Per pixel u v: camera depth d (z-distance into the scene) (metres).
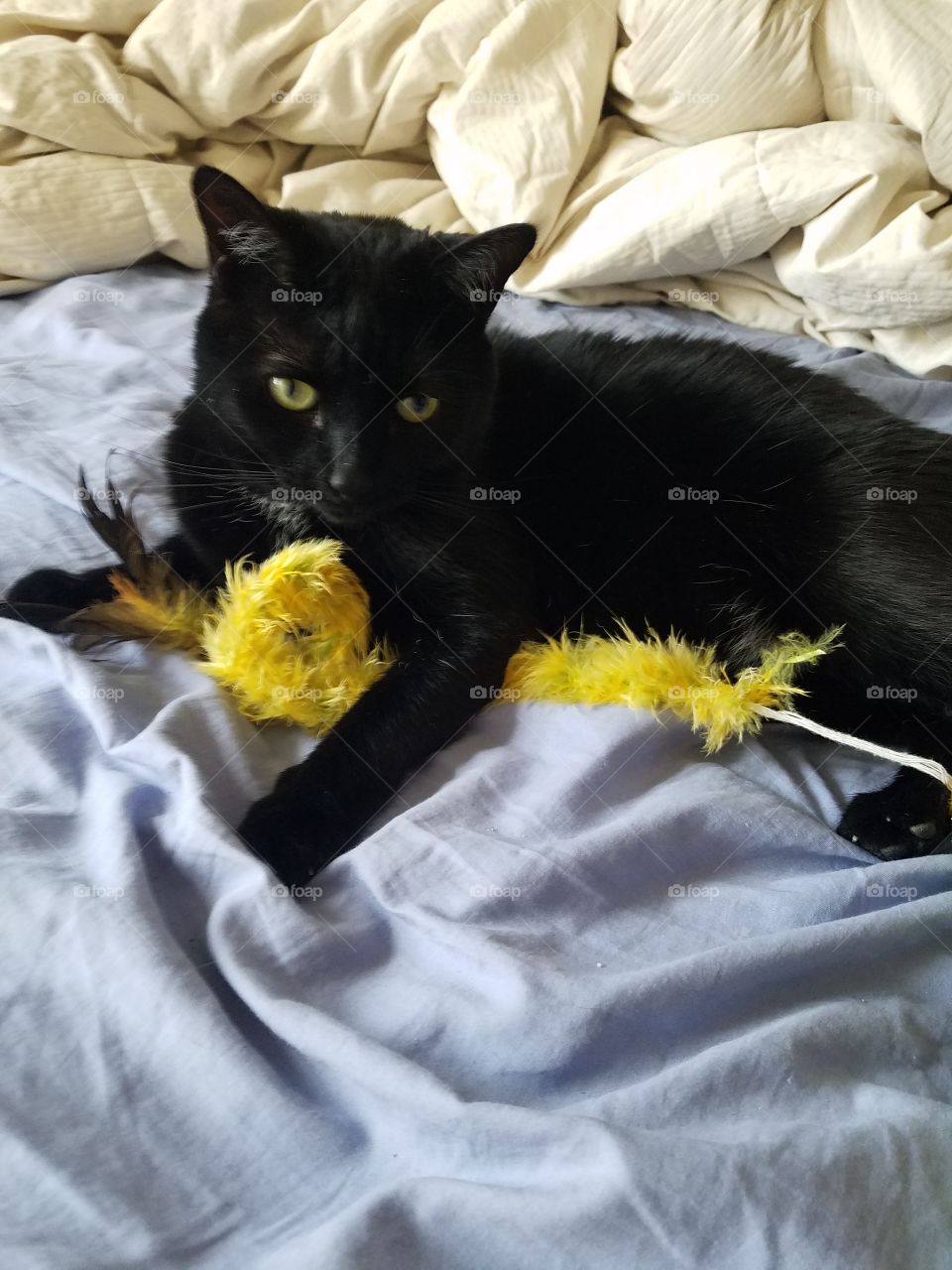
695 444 0.42
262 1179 0.23
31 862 0.28
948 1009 0.28
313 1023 0.25
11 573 0.40
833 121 0.59
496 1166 0.22
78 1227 0.21
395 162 0.69
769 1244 0.21
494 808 0.32
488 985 0.26
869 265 0.54
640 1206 0.21
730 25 0.59
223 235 0.36
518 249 0.39
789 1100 0.24
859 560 0.39
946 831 0.34
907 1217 0.22
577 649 0.38
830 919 0.30
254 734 0.34
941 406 0.53
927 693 0.38
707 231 0.57
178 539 0.41
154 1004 0.25
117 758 0.32
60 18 0.66
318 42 0.66
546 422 0.43
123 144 0.63
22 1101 0.23
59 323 0.57
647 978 0.26
